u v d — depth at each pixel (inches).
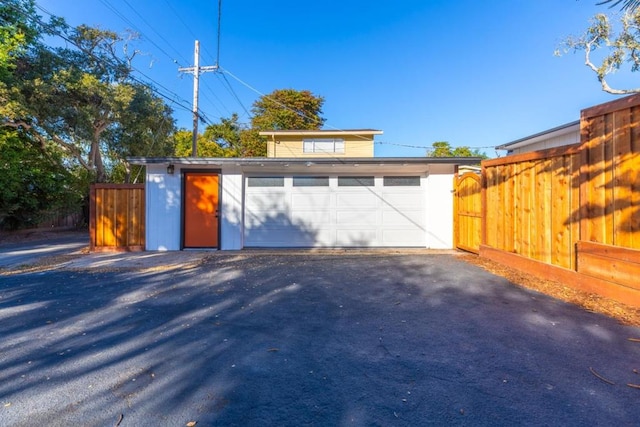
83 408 94.8
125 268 289.3
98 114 548.7
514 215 278.2
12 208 529.3
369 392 103.2
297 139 880.3
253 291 217.8
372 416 91.6
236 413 93.0
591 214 200.7
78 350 132.5
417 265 296.7
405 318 167.5
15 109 465.7
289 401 98.6
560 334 144.6
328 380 110.2
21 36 458.9
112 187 389.4
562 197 224.7
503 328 152.6
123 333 149.9
